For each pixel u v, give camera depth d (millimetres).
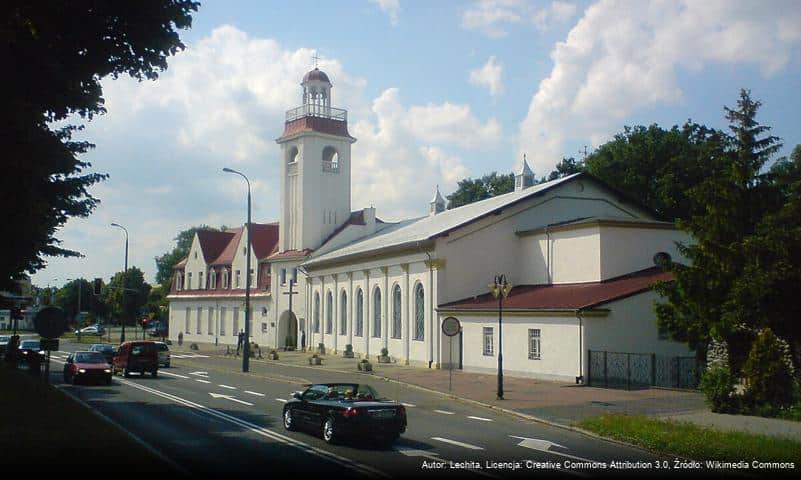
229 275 79125
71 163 14578
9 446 13320
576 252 38062
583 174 44031
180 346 74250
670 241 37875
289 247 66625
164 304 114938
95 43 13414
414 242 43094
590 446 16047
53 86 12992
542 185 46688
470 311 38656
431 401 26297
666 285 23859
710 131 59969
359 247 55781
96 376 31953
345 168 66688
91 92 14172
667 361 30156
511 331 35906
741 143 32250
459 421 20719
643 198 58812
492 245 42531
